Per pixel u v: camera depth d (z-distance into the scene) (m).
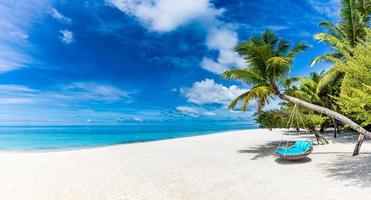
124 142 31.95
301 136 27.45
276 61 11.89
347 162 11.78
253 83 13.93
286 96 12.82
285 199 7.57
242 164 12.79
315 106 11.96
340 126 28.27
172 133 55.97
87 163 14.16
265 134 32.94
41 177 11.06
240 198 7.84
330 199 7.34
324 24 18.25
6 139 39.75
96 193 8.68
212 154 16.44
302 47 13.34
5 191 9.15
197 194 8.34
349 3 16.83
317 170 10.71
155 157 15.81
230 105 14.87
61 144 30.19
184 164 13.29
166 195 8.32
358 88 9.52
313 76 25.98
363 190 7.88
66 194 8.67
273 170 11.20
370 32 9.05
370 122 9.44
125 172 11.76
